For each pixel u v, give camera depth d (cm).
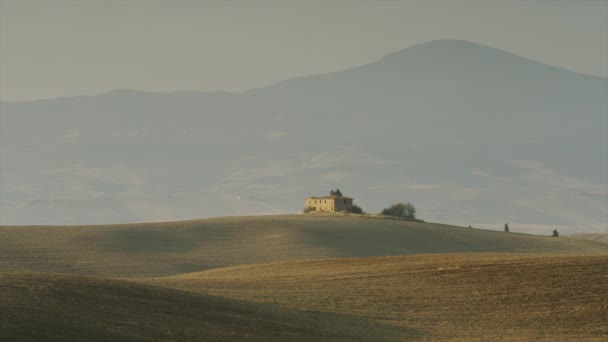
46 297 14862
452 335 16338
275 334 14888
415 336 16088
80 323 13500
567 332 16762
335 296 19800
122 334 13300
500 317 18012
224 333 14400
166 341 13312
